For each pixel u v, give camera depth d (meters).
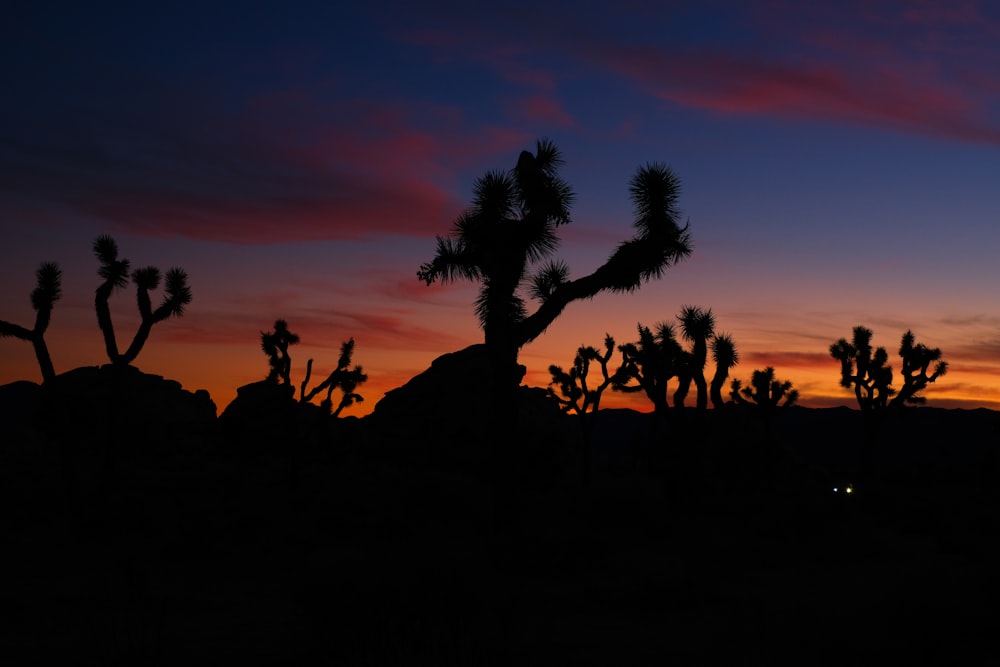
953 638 7.16
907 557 15.35
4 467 36.41
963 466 49.53
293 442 30.69
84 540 16.47
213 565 13.53
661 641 8.13
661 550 15.80
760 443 31.73
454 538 16.47
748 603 10.25
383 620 7.14
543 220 14.29
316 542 15.78
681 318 23.97
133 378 60.81
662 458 24.55
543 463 27.17
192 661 7.40
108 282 19.94
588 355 35.62
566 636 8.22
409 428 51.94
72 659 7.59
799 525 18.38
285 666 7.05
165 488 29.02
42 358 19.28
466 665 6.37
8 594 10.73
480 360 55.22
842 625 7.82
